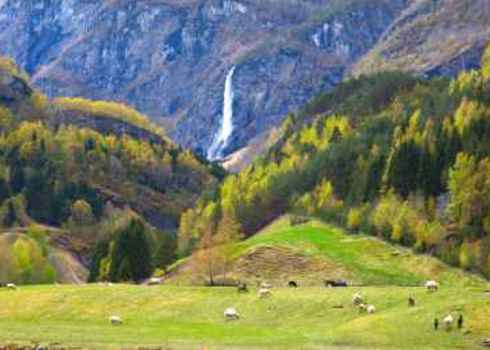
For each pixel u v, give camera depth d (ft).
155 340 376.89
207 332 410.11
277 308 454.81
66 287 536.42
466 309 399.44
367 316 414.41
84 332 399.65
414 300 430.20
